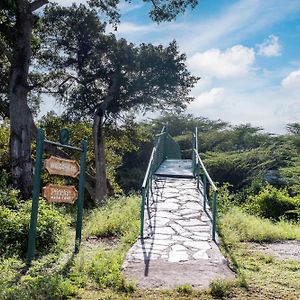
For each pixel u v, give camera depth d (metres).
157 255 7.55
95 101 22.03
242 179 31.62
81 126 23.20
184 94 22.23
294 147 31.19
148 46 21.11
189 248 8.07
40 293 5.45
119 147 26.23
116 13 20.77
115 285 5.98
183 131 40.91
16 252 7.65
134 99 21.80
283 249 8.88
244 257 7.89
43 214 8.82
